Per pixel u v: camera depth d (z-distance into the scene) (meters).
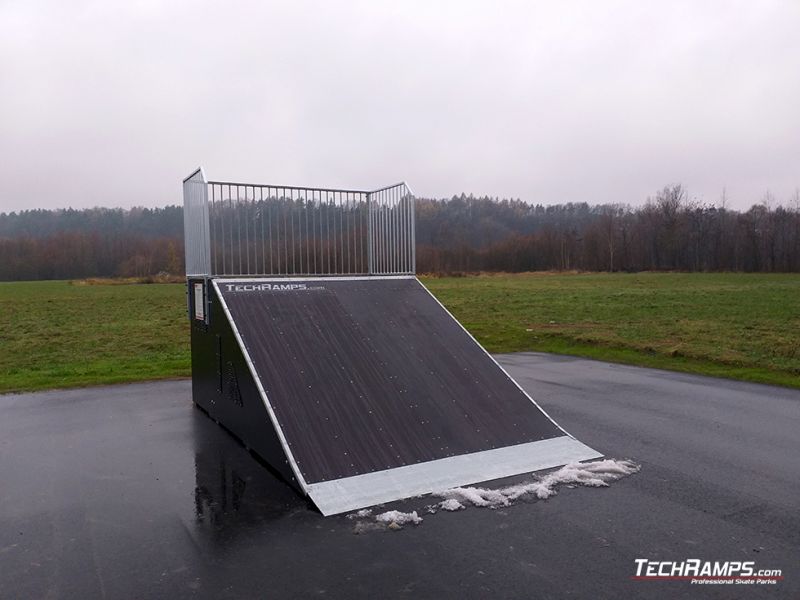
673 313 22.41
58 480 5.60
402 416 6.07
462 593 3.55
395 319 7.70
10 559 4.03
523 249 86.75
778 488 5.30
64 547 4.21
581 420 7.73
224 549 4.15
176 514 4.77
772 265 70.00
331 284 8.00
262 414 5.86
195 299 8.32
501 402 6.78
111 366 12.43
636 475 5.64
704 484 5.40
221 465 5.97
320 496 4.91
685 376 10.91
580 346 14.80
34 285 60.38
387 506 4.85
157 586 3.65
